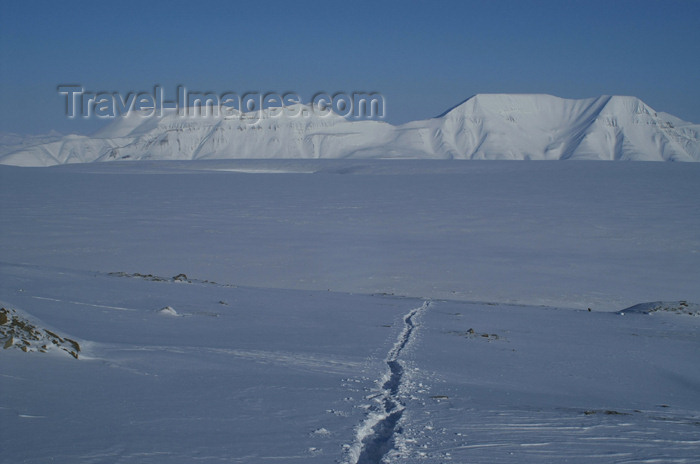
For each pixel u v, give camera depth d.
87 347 8.61
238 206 52.19
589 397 9.12
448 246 34.00
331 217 45.66
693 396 10.09
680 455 5.48
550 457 5.25
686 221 42.84
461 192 64.25
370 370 9.35
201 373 7.99
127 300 15.33
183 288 18.77
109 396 6.50
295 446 5.20
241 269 27.53
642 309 19.88
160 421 5.74
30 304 12.97
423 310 18.14
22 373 7.09
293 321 14.58
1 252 30.61
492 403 7.50
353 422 6.06
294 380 8.03
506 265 29.08
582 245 34.78
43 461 4.57
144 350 8.98
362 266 28.44
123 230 38.25
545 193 61.91
